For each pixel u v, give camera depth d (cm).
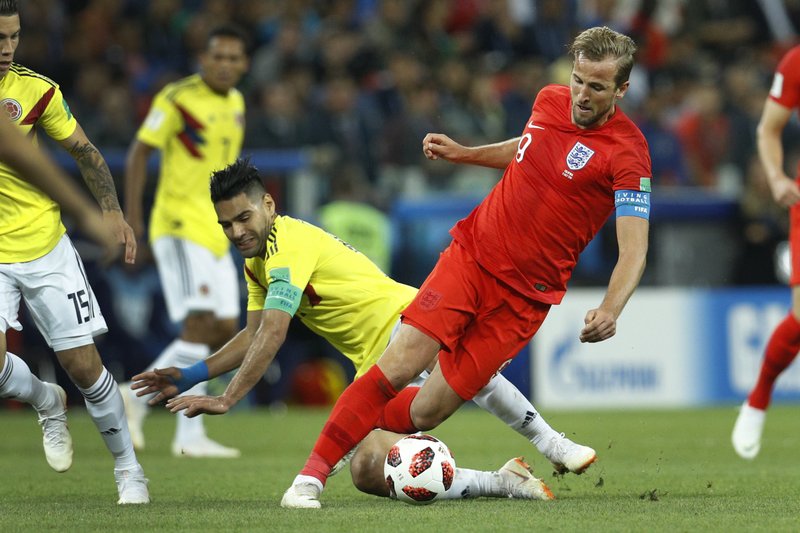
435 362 2108
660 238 4809
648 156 1858
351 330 2020
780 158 2822
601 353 4597
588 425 3794
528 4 6731
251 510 1797
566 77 5684
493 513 1738
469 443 3209
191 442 2930
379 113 5450
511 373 4541
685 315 4672
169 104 3077
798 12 6788
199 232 3097
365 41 5794
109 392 1958
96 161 2005
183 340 3120
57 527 1623
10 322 1947
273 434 3525
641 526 1605
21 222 1936
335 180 4509
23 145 1141
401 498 1859
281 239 1906
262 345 1839
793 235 2770
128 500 1938
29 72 1955
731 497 2014
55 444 2081
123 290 4172
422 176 5122
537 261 1894
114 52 5562
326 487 2230
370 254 4438
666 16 6975
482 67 5859
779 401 4741
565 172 1864
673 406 4638
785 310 4734
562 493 2108
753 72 6316
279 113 5162
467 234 1920
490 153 2064
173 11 5762
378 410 1850
